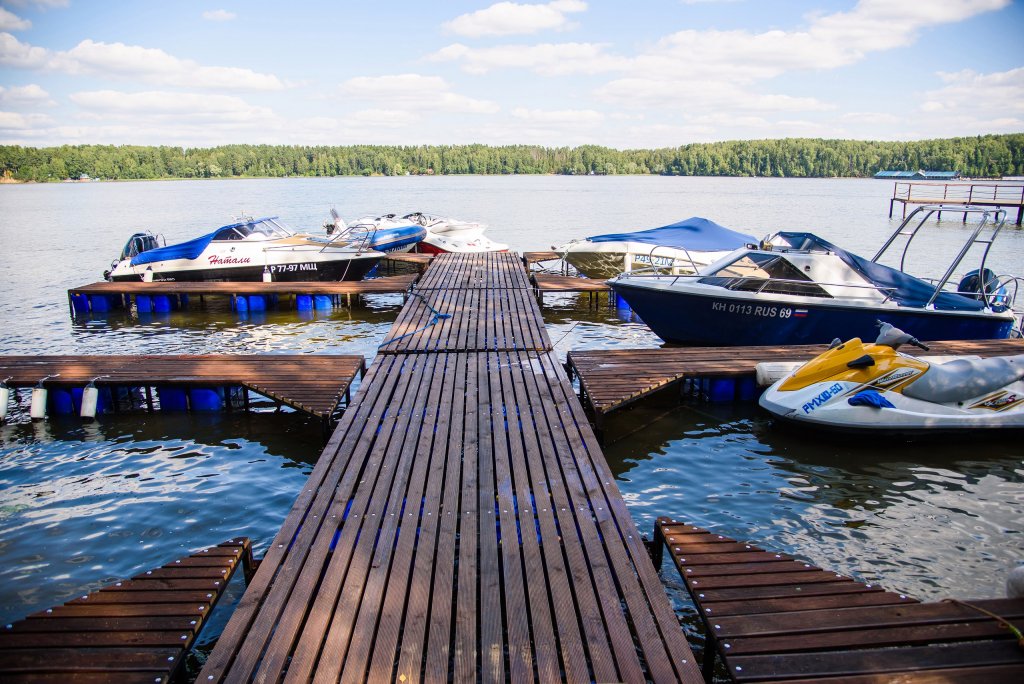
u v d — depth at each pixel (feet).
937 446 27.04
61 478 24.90
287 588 14.24
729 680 14.73
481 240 83.82
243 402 32.40
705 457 26.43
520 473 19.85
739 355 34.81
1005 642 12.19
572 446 21.86
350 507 17.83
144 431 29.37
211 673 11.76
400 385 28.53
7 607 17.46
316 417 27.63
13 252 96.94
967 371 27.12
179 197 288.30
